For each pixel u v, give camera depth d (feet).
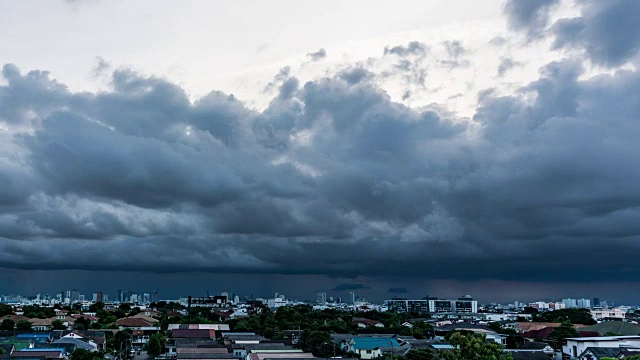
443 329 471.62
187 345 348.59
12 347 310.04
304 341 380.99
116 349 392.88
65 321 481.46
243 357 313.73
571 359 322.75
